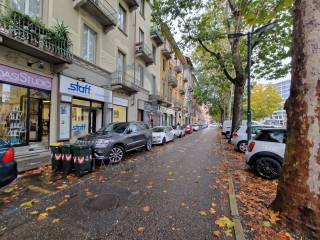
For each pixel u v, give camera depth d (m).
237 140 11.01
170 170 6.88
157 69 24.73
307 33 2.97
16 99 8.16
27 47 7.64
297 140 3.09
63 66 9.47
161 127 16.20
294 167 3.11
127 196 4.53
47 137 9.45
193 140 18.59
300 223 2.97
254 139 6.44
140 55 18.33
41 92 9.12
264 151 6.02
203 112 99.69
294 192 3.08
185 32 12.66
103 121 13.61
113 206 4.02
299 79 3.08
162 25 12.81
